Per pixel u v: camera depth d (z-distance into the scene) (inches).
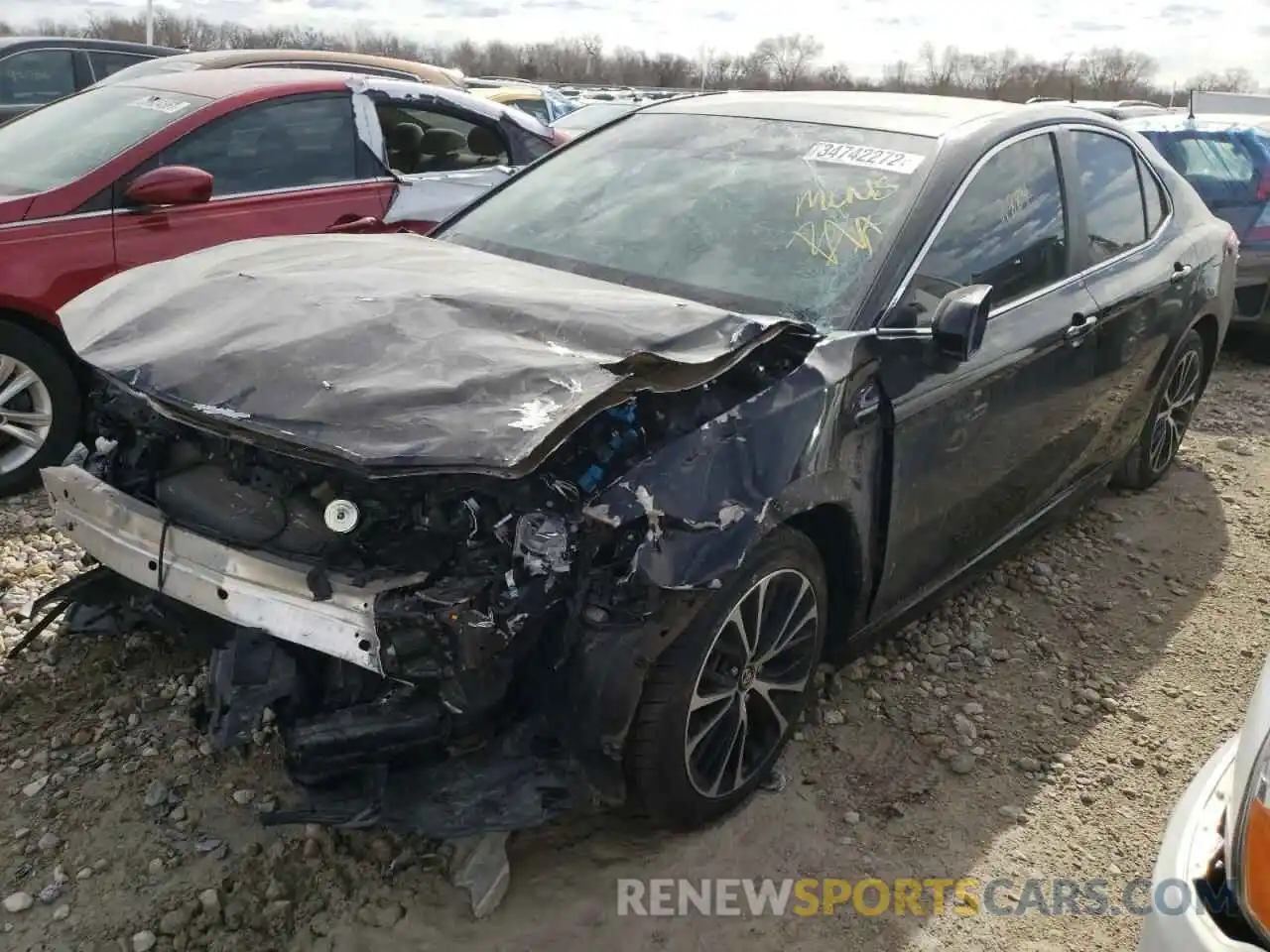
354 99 224.8
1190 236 185.5
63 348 182.4
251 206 205.5
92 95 224.5
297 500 99.1
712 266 128.2
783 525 108.7
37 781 113.2
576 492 93.8
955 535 137.1
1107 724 137.0
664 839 111.1
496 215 151.1
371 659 91.2
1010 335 134.4
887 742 129.4
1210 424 248.2
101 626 121.2
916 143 137.6
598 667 94.5
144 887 101.6
